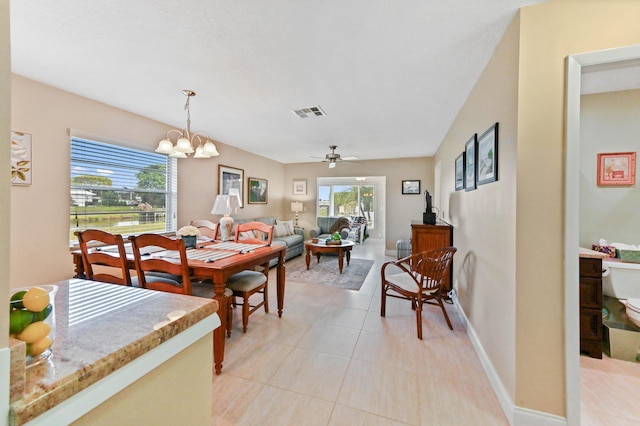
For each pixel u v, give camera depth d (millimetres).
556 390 1392
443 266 2484
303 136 4328
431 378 1815
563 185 1368
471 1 1422
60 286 1025
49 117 2490
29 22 1619
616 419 1476
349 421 1465
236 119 3459
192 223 3480
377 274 4406
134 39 1791
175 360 739
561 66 1371
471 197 2434
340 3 1457
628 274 2195
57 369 522
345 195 7262
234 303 2613
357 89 2541
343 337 2354
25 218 2359
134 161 3338
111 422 573
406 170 6270
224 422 1450
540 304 1407
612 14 1312
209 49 1904
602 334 2143
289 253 5391
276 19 1588
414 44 1823
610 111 2500
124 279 1931
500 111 1720
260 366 1939
